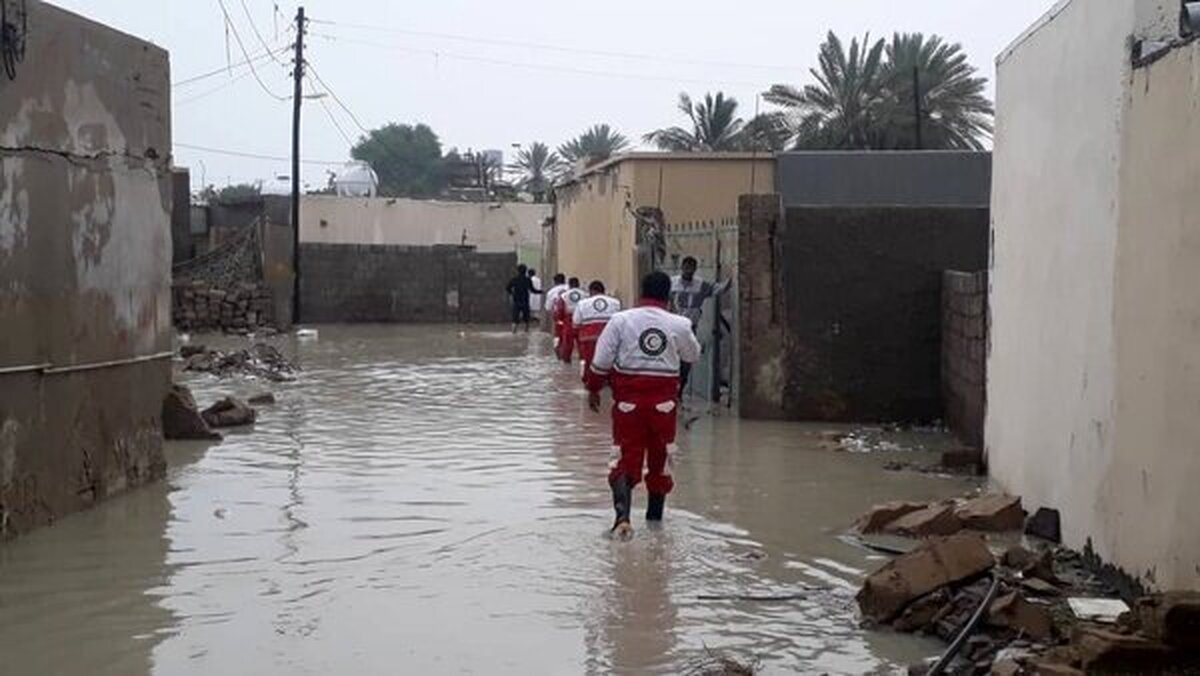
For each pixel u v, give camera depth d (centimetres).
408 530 963
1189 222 671
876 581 730
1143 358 738
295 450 1364
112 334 1095
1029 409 1029
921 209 1633
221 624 721
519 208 5344
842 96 4625
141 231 1160
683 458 1347
